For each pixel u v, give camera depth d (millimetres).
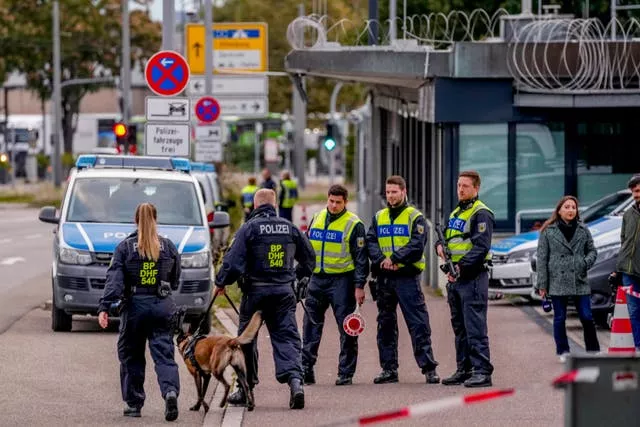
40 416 23062
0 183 146750
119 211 36219
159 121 42375
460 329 26391
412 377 27766
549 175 44219
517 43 42844
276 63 144375
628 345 26828
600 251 34406
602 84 43000
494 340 32781
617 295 26938
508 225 44188
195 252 34594
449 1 71625
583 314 28422
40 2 147000
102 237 34719
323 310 26734
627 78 42875
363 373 28297
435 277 45656
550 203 44281
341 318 26469
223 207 58906
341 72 45906
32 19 146375
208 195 53344
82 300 34156
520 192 44188
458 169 43844
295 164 131875
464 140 43875
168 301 22922
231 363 23094
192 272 34312
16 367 28531
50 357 30078
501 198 44156
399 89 57406
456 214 26250
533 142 44062
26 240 72875
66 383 26641
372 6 56844
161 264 22812
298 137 129750
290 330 24016
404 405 23953
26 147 166000
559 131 44094
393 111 61875
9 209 110062
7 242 71250
